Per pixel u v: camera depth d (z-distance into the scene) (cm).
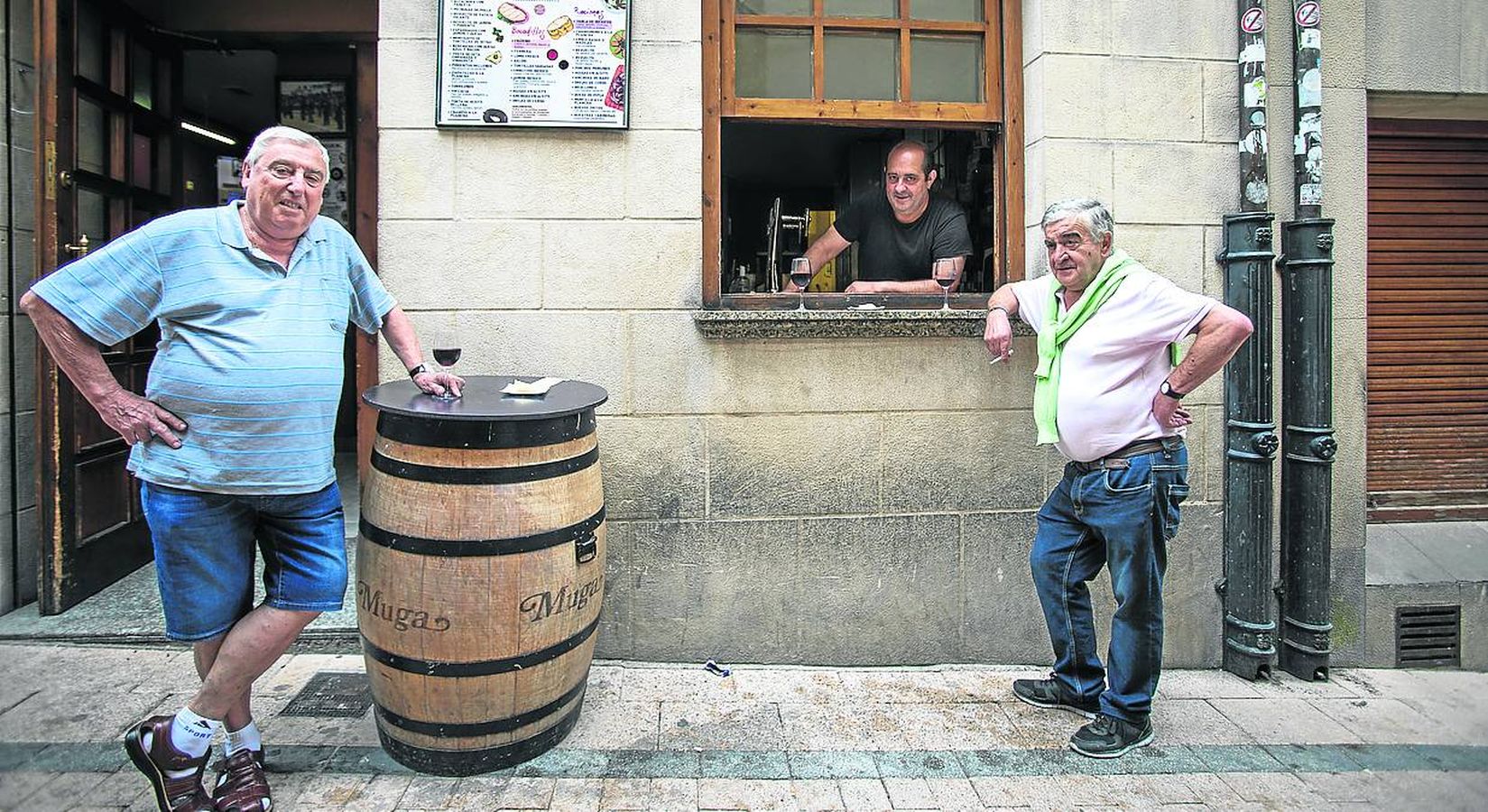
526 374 306
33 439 347
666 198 307
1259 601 324
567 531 234
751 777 244
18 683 283
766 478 314
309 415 215
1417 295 371
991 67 335
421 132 300
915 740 267
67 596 329
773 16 324
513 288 304
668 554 313
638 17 304
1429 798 243
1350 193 340
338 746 251
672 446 311
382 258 301
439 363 245
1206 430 331
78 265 196
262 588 349
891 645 322
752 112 323
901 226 348
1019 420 324
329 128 512
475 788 234
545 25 300
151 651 309
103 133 362
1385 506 370
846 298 328
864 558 320
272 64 541
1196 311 244
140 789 231
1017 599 327
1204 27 327
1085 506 265
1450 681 329
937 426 321
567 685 246
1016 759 257
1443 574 351
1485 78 350
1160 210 326
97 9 356
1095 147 322
